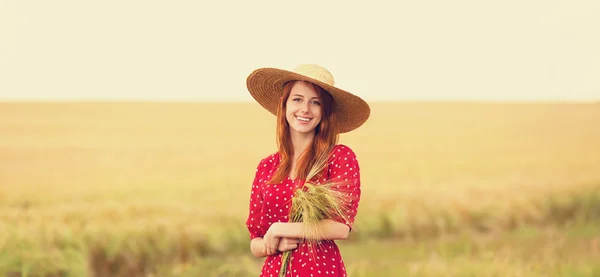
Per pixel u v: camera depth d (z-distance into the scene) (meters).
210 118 34.78
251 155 20.50
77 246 7.63
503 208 10.91
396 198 11.36
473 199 11.49
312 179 2.96
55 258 7.15
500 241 8.70
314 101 2.99
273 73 3.11
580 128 31.27
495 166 17.55
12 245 7.30
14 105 39.44
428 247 8.66
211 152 21.06
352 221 2.90
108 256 7.79
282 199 2.97
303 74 3.02
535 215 11.12
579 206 12.05
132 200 10.79
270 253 2.91
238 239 8.75
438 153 20.97
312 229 2.79
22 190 11.85
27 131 26.62
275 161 3.11
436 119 34.62
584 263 6.71
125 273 7.85
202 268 7.73
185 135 26.73
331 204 2.79
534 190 12.55
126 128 28.80
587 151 22.09
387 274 6.70
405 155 20.20
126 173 15.29
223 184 13.35
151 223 8.46
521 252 7.55
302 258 2.89
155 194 11.87
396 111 39.12
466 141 25.30
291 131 3.08
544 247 7.80
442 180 14.33
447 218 10.38
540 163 18.50
